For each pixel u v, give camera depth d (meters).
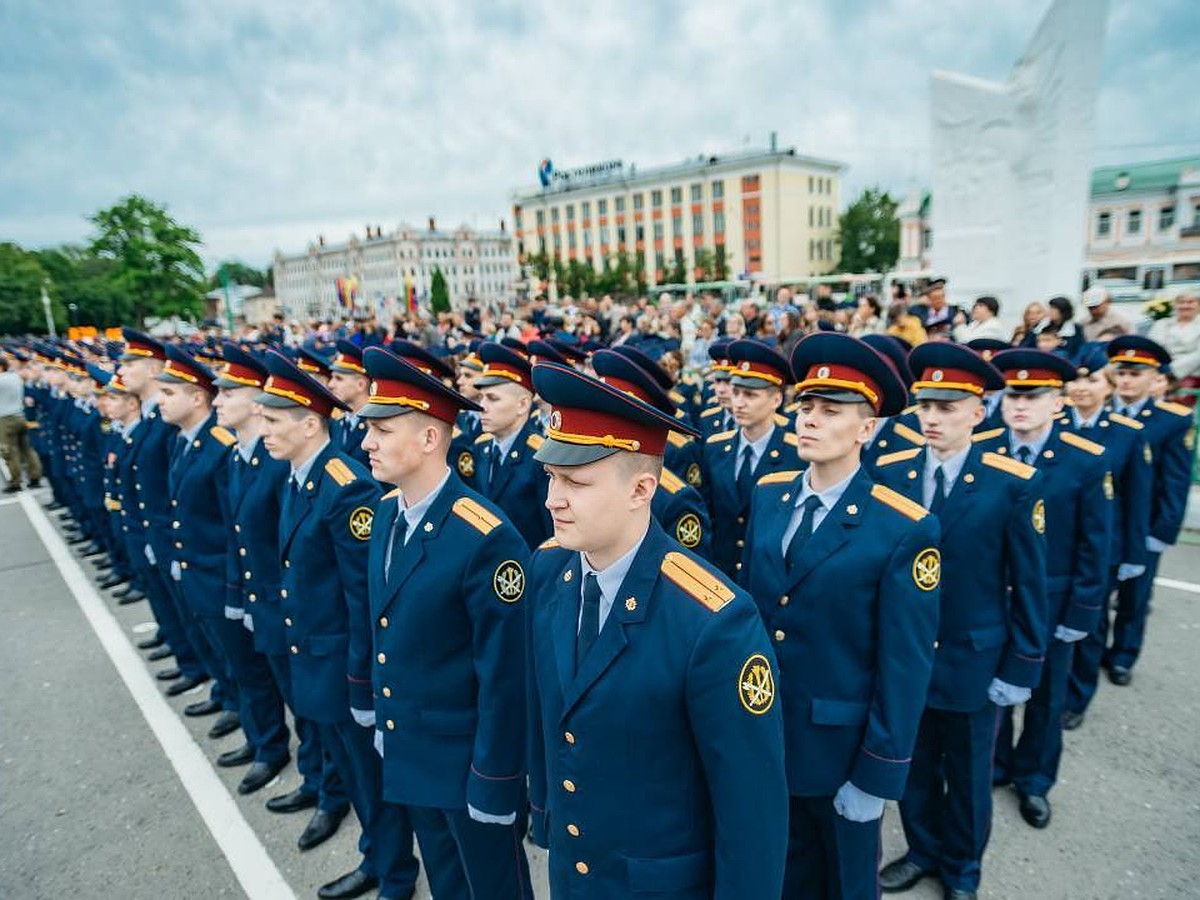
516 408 4.29
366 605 2.88
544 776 2.02
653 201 72.06
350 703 2.92
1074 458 3.46
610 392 1.53
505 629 2.33
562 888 1.79
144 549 4.88
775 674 1.69
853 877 2.46
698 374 10.72
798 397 2.46
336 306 110.94
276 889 3.26
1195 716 4.18
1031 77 8.23
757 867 1.59
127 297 59.00
